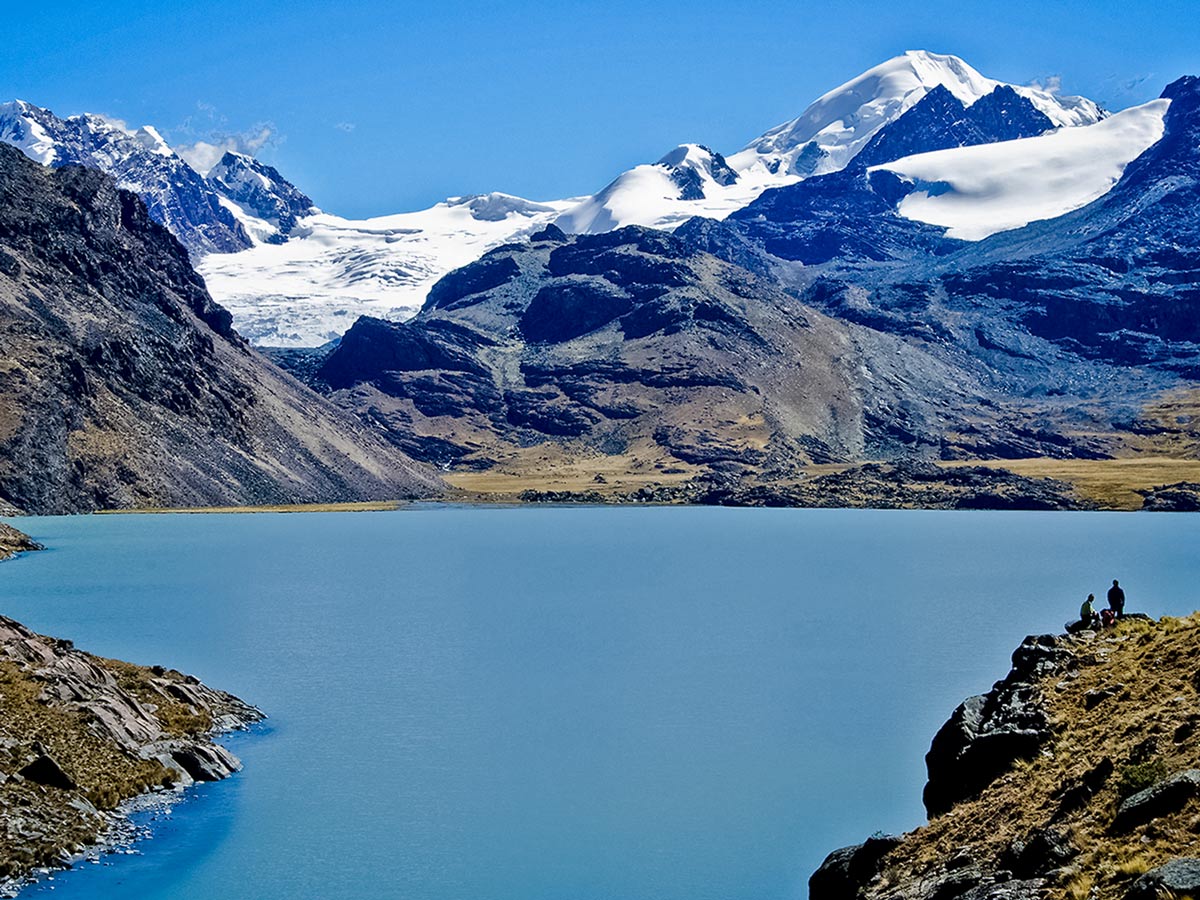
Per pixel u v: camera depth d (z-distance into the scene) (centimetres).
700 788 8688
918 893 4688
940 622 17112
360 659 13838
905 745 9912
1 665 8188
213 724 9475
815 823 7912
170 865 6656
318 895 6544
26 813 6700
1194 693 5141
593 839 7594
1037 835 4547
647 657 14162
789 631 16350
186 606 18175
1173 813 4338
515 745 9775
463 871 6988
